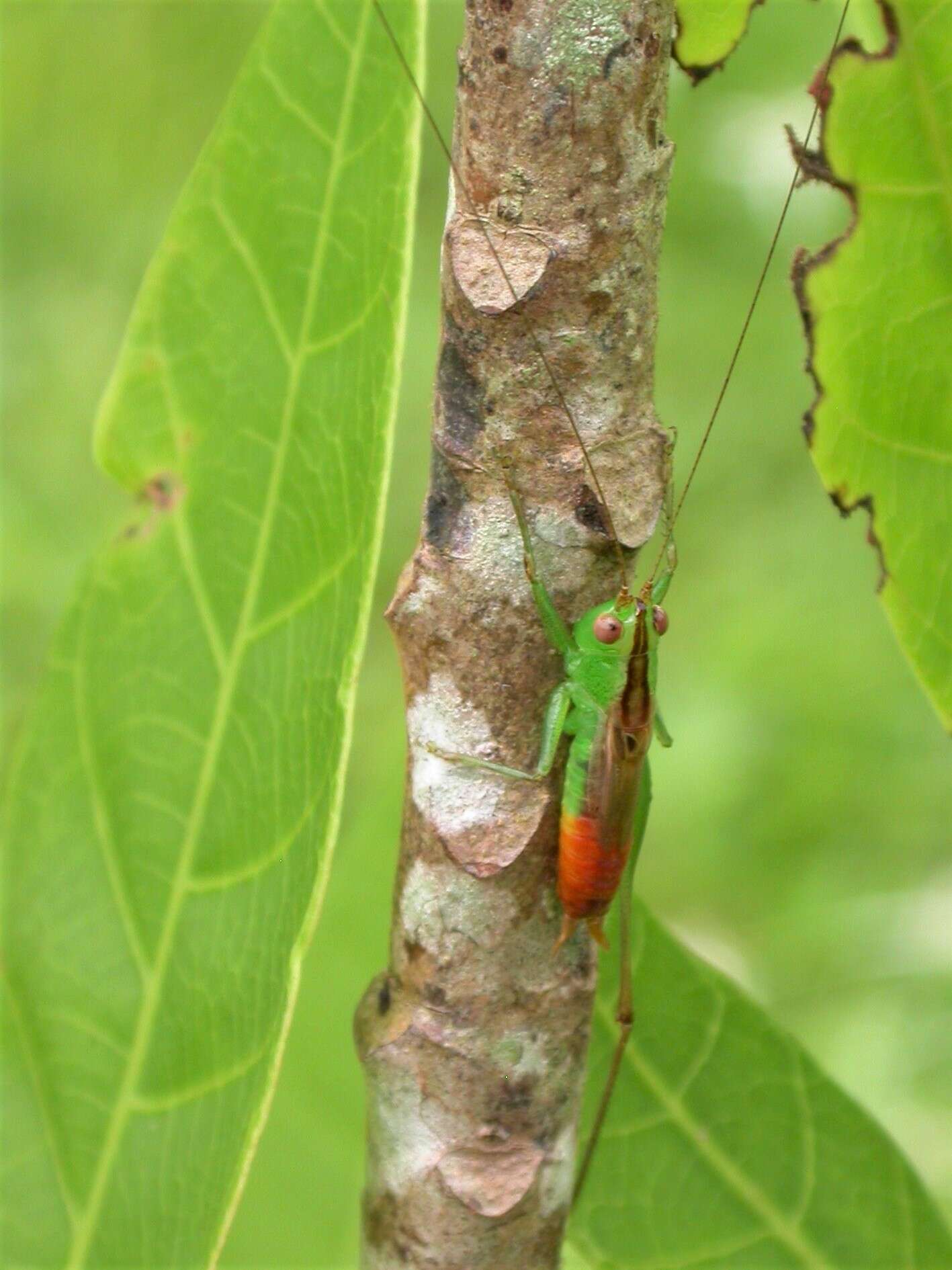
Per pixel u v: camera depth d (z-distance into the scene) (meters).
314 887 0.14
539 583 0.14
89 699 0.15
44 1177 0.15
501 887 0.14
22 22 0.36
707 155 0.27
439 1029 0.14
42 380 0.35
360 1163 0.16
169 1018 0.15
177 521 0.15
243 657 0.15
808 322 0.15
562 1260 0.15
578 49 0.14
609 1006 0.16
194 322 0.15
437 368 0.14
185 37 0.36
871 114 0.15
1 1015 0.15
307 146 0.14
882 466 0.15
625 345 0.14
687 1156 0.16
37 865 0.15
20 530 0.33
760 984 0.26
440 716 0.14
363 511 0.14
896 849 0.27
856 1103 0.16
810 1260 0.16
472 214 0.14
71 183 0.37
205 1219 0.14
